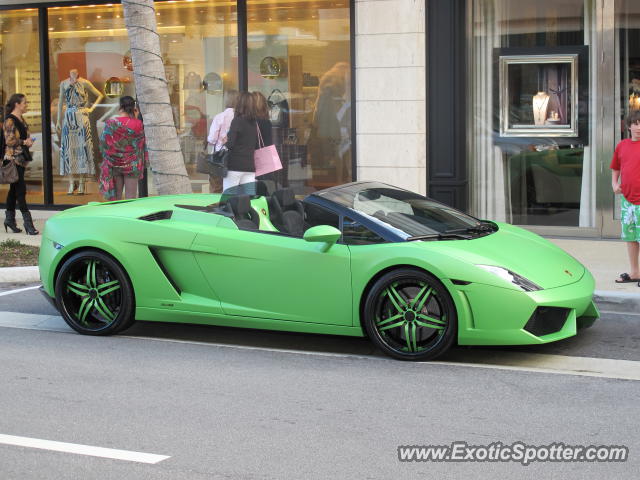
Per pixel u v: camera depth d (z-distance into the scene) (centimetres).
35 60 1419
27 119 1431
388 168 1208
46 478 434
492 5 1188
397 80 1192
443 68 1176
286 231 681
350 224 659
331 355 665
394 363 639
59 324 777
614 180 878
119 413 531
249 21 1302
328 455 460
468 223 715
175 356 664
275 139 1299
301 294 658
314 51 1271
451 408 537
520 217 1207
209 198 797
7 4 1415
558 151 1184
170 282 698
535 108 1188
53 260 729
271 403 549
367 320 640
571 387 580
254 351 679
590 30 1157
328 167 1276
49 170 1426
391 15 1184
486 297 609
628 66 1148
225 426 507
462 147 1191
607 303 821
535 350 675
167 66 1352
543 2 1171
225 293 683
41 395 569
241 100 1102
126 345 699
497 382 591
